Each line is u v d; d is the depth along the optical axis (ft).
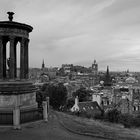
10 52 106.32
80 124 104.78
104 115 159.53
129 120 151.43
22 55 110.22
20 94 102.17
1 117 91.56
